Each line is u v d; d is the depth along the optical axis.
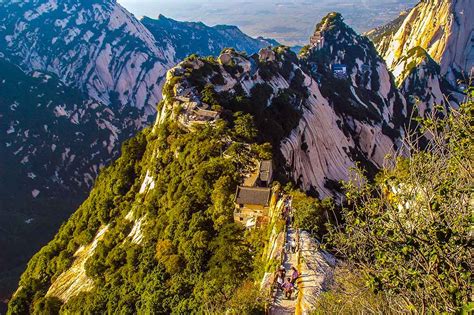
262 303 26.16
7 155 195.12
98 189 80.56
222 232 42.03
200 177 51.38
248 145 57.75
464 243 8.91
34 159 197.75
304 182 75.12
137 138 80.62
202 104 71.56
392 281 9.74
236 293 30.70
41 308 57.94
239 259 37.31
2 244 143.00
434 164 10.48
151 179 64.62
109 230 64.44
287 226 34.47
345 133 104.25
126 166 75.50
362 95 134.38
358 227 11.45
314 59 145.25
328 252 29.50
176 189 54.88
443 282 8.98
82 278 59.22
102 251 59.03
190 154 58.44
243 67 88.56
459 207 9.71
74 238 73.19
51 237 154.62
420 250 9.28
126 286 46.69
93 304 47.41
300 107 92.69
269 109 83.06
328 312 17.64
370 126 112.75
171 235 48.00
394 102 150.62
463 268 8.80
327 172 85.62
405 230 9.95
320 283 25.47
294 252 30.61
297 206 35.91
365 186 12.34
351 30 165.50
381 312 11.74
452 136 10.23
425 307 9.19
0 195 173.12
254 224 41.22
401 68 173.75
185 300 37.16
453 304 8.55
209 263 40.06
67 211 174.88
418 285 9.28
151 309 38.91
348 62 152.50
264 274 30.72
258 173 50.59
